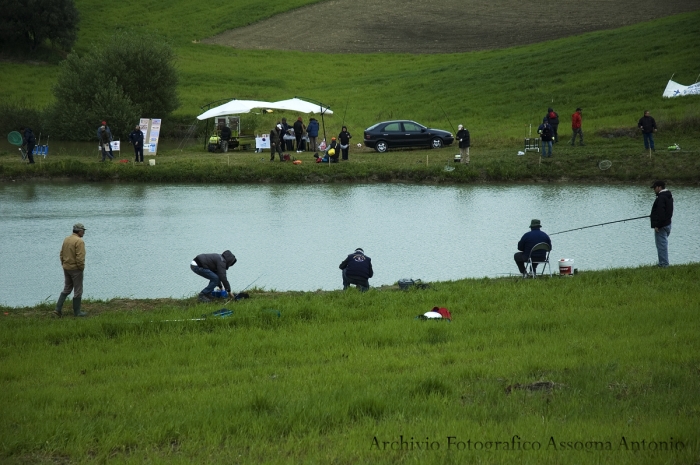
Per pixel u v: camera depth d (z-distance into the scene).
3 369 19.41
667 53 97.38
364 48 142.50
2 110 91.88
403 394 16.22
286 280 32.59
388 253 37.34
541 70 102.75
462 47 135.75
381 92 108.56
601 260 35.34
